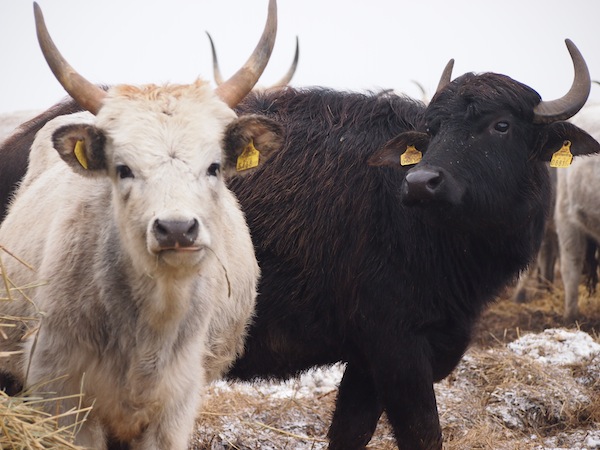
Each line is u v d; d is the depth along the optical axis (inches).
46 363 329.4
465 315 428.1
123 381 332.5
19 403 315.9
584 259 844.0
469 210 401.7
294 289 429.1
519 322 810.8
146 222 306.0
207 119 328.2
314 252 424.5
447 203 393.1
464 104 410.6
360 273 416.8
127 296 328.8
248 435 497.4
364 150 433.1
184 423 345.1
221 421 508.1
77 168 323.0
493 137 407.2
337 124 444.5
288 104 457.7
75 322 328.2
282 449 488.4
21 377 353.1
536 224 434.3
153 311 325.1
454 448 487.2
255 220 433.1
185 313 335.3
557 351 611.5
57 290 331.0
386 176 421.7
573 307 817.5
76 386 330.6
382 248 415.8
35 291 339.0
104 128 323.0
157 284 319.0
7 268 358.3
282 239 428.1
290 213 429.1
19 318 331.9
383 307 415.2
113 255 327.9
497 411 536.7
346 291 420.5
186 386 343.9
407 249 414.0
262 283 430.3
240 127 335.0
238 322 402.0
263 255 432.1
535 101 417.4
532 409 542.3
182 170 312.8
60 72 337.7
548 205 441.1
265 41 361.4
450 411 530.0
